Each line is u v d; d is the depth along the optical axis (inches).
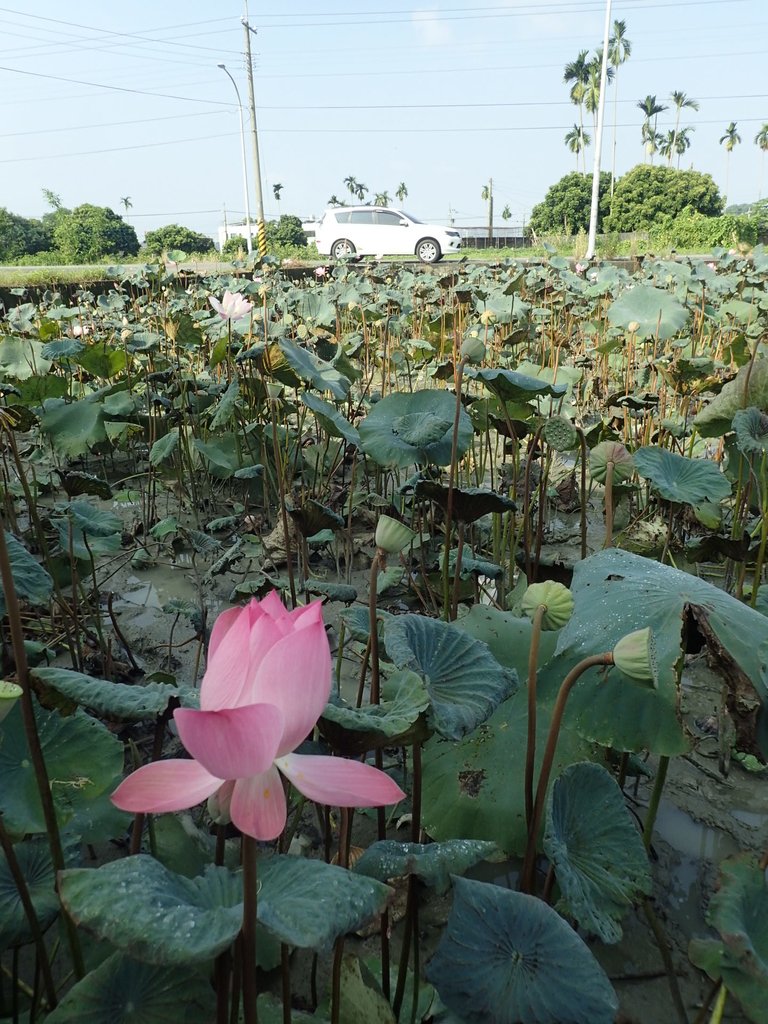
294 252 1111.6
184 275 460.4
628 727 65.1
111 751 63.2
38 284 516.1
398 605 136.4
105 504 195.6
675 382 205.6
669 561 144.4
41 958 54.9
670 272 418.0
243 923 35.4
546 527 179.0
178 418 214.5
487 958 47.4
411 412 117.1
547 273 448.8
